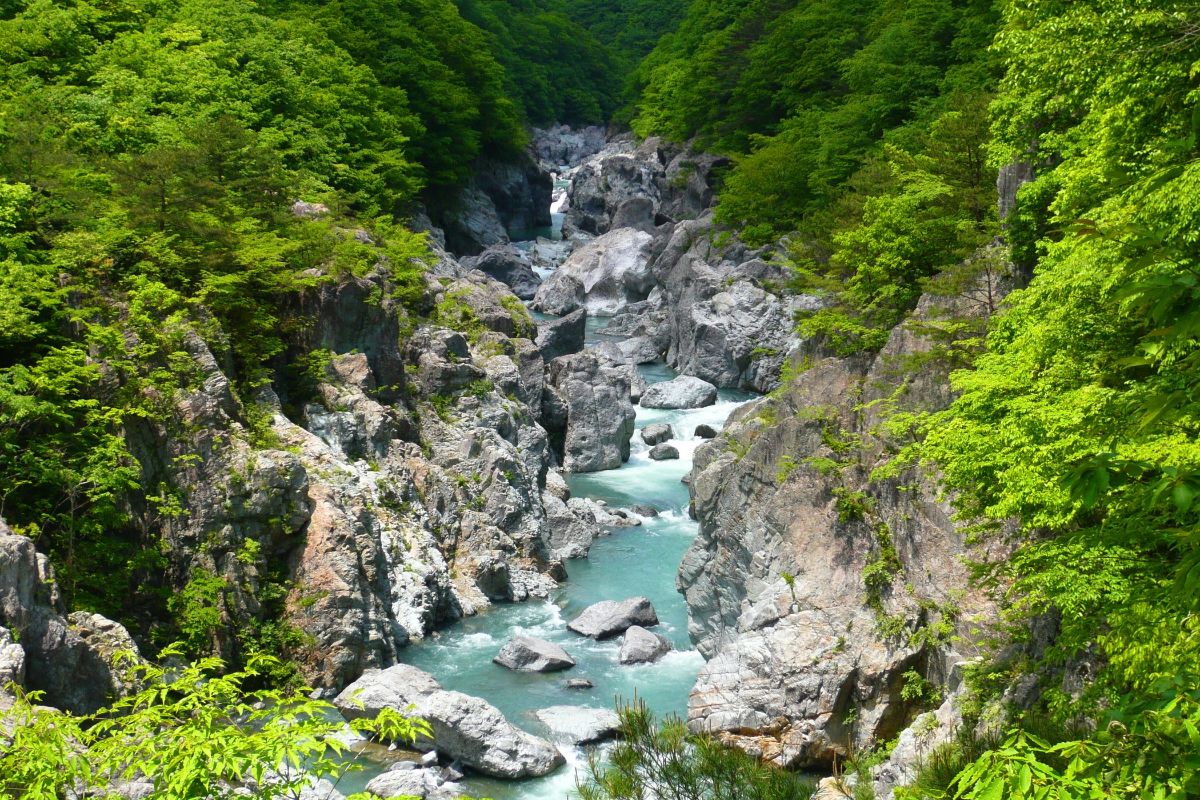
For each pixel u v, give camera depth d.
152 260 33.28
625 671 29.31
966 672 21.36
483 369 43.16
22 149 34.06
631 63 165.25
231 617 27.75
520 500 37.34
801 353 37.06
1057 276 18.08
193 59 54.69
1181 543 7.96
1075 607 15.18
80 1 55.53
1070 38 19.27
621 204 90.25
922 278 30.45
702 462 38.47
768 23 91.12
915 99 63.62
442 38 90.44
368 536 30.70
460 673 28.97
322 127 63.28
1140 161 17.73
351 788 22.34
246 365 33.91
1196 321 6.46
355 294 37.59
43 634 21.62
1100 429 14.72
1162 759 6.90
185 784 8.84
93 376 27.14
